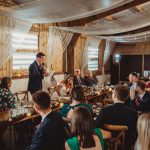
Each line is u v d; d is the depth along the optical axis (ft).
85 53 35.24
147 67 42.29
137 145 5.10
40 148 8.45
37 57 20.68
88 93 22.34
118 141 10.12
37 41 26.20
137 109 14.48
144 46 42.37
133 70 43.29
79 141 6.84
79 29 26.35
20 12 17.16
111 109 10.64
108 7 17.49
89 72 30.07
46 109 8.88
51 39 27.63
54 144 8.61
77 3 15.62
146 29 34.37
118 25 25.20
